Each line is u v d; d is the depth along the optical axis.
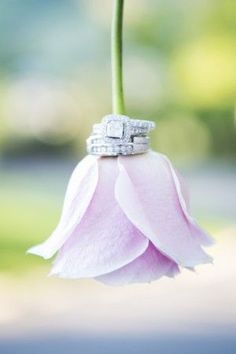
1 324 1.72
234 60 3.64
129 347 1.57
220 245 2.48
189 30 3.70
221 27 3.61
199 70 3.71
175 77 3.87
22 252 2.34
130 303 1.80
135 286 1.89
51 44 4.19
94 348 1.57
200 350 1.57
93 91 4.43
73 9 4.14
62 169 4.72
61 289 1.92
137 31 3.89
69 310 1.78
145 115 4.07
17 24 4.15
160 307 1.78
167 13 3.77
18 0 4.12
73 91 4.47
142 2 3.83
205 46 3.66
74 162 4.85
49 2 4.13
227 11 3.58
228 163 4.32
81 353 1.55
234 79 3.72
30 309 1.81
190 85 3.84
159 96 4.02
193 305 1.79
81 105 4.56
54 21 4.16
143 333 1.64
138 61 3.95
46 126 4.73
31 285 2.01
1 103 4.43
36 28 4.16
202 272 2.04
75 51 4.22
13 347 1.60
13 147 4.75
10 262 2.21
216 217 3.00
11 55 4.21
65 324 1.69
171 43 3.81
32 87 4.42
